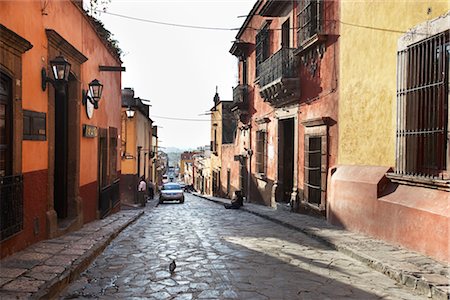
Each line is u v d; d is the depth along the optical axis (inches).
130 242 331.9
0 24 207.2
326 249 307.7
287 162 629.3
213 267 248.8
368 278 229.8
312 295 199.2
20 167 243.0
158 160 1905.8
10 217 229.3
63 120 359.6
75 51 343.9
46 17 287.7
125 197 947.3
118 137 620.1
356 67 380.5
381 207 318.7
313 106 488.4
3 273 205.0
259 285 213.6
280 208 590.9
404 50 299.4
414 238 275.6
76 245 282.5
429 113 275.4
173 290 203.3
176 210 693.3
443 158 264.1
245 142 855.1
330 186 420.5
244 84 845.2
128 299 189.9
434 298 194.4
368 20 357.1
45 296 178.2
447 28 254.5
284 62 538.0
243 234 379.9
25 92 253.4
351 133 390.3
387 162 328.8
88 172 411.8
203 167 1766.7
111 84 555.2
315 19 479.8
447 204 250.4
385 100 330.3
